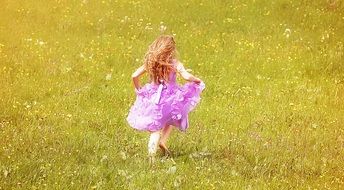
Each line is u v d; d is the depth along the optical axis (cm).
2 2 3556
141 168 1568
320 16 3534
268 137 1886
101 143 1741
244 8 3631
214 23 3388
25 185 1396
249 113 2105
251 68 2659
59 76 2398
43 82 2303
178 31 3209
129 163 1603
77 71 2480
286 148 1803
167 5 3681
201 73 2567
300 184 1548
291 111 2147
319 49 3003
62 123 1891
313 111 2169
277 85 2450
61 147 1677
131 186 1444
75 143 1717
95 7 3600
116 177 1486
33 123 1877
